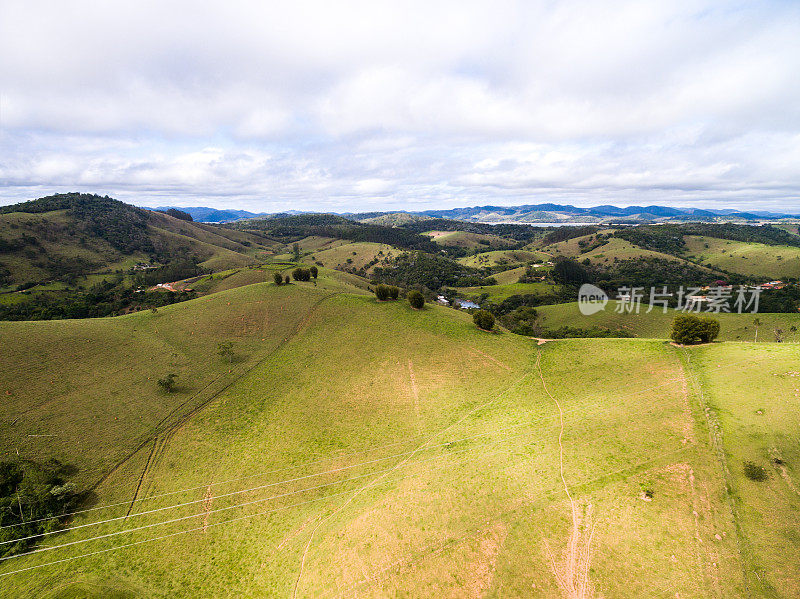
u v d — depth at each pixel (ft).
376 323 243.19
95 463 131.54
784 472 90.58
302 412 162.20
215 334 229.66
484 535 86.38
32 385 159.12
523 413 145.79
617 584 72.49
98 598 88.94
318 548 93.66
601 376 164.96
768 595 67.67
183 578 93.61
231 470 130.31
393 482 114.42
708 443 105.09
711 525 81.35
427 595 75.51
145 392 171.63
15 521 108.17
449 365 195.31
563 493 95.55
